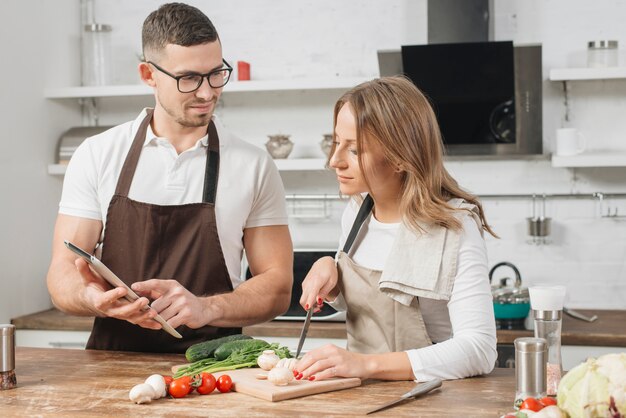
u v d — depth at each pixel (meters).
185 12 2.19
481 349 1.74
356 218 2.04
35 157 3.89
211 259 2.35
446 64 3.54
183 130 2.35
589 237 3.85
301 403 1.58
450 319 1.84
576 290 3.86
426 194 1.81
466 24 3.64
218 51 2.20
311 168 3.80
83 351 2.14
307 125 4.11
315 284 1.91
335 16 4.03
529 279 3.90
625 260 3.81
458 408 1.54
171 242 2.33
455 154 3.75
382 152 1.82
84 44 4.11
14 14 3.72
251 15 4.11
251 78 4.11
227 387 1.68
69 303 2.15
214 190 2.35
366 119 1.80
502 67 3.50
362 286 1.92
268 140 4.04
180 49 2.14
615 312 3.70
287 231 2.48
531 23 3.85
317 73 4.06
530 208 3.89
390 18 3.98
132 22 4.23
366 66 4.02
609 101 3.81
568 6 3.82
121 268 2.33
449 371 1.73
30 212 3.85
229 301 2.16
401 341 1.87
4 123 3.65
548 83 3.86
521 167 3.90
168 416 1.51
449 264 1.79
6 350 1.72
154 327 1.95
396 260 1.84
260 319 2.25
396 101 1.81
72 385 1.75
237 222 2.38
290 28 4.07
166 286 1.99
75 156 2.38
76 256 2.29
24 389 1.72
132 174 2.33
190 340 2.33
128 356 2.07
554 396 1.57
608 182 3.83
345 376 1.71
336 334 3.43
